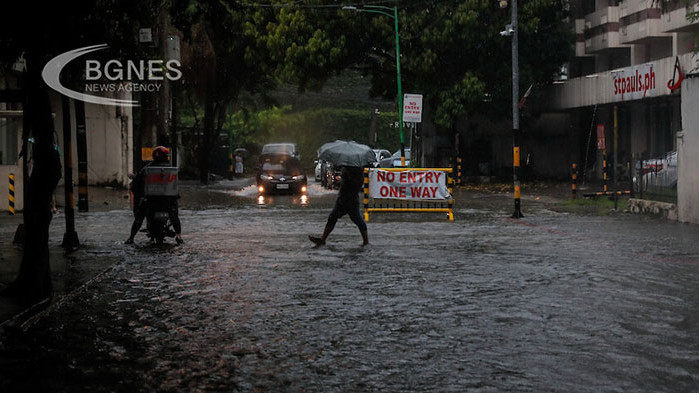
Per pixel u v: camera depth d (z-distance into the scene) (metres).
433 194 38.38
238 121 122.88
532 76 77.06
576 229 33.03
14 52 17.64
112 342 13.23
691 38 60.16
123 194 55.41
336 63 75.19
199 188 71.19
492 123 85.56
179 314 15.52
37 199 16.86
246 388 10.56
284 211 43.25
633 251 25.45
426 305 16.31
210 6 18.03
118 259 22.95
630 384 10.61
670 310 15.70
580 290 18.03
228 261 23.14
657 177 39.78
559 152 86.44
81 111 34.91
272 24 76.38
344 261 23.14
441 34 73.69
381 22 73.75
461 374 11.14
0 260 22.73
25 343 13.07
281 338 13.44
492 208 46.16
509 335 13.55
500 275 20.34
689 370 11.29
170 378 11.06
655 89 60.41
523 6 74.94
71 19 18.23
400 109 71.31
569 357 12.03
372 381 10.85
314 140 127.19
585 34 80.38
